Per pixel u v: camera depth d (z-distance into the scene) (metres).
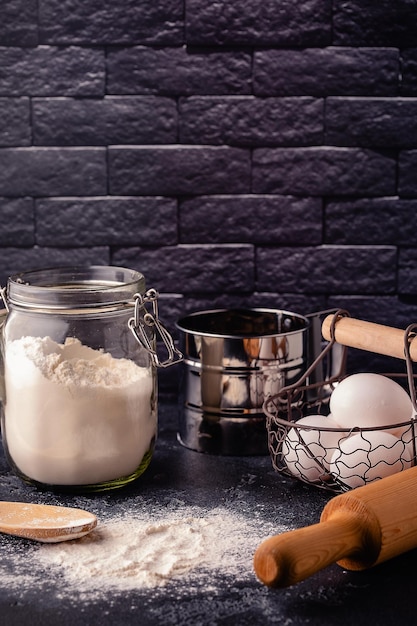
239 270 1.39
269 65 1.32
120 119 1.34
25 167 1.36
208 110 1.34
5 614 0.81
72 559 0.90
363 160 1.35
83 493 1.06
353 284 1.39
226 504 1.04
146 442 1.09
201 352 1.17
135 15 1.31
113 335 1.05
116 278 1.13
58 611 0.81
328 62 1.32
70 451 1.03
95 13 1.31
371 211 1.37
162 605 0.82
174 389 1.44
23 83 1.33
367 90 1.33
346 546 0.82
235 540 0.94
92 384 1.03
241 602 0.82
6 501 1.04
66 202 1.37
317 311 1.40
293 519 0.99
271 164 1.36
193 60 1.33
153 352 1.06
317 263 1.39
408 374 1.03
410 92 1.33
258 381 1.16
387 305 1.40
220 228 1.38
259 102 1.33
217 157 1.35
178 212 1.38
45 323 1.04
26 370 1.03
